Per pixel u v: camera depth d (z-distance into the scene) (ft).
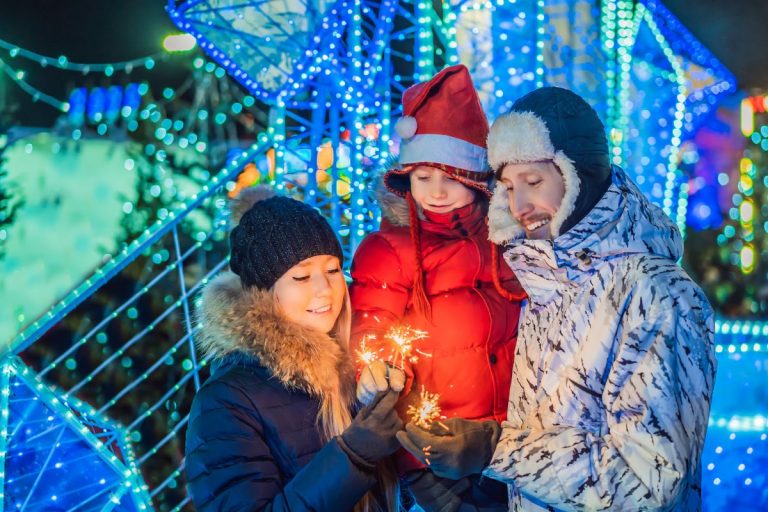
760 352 15.43
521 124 6.12
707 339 5.88
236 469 6.23
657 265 6.05
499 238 6.63
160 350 18.29
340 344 7.21
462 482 7.32
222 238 19.35
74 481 10.64
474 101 7.74
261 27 11.60
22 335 10.40
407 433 6.07
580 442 5.85
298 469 6.54
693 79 14.03
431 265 7.75
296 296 6.69
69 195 22.43
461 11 11.25
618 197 6.15
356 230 11.97
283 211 6.74
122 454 11.00
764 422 13.76
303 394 6.73
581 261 6.22
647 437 5.59
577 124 6.11
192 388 17.74
